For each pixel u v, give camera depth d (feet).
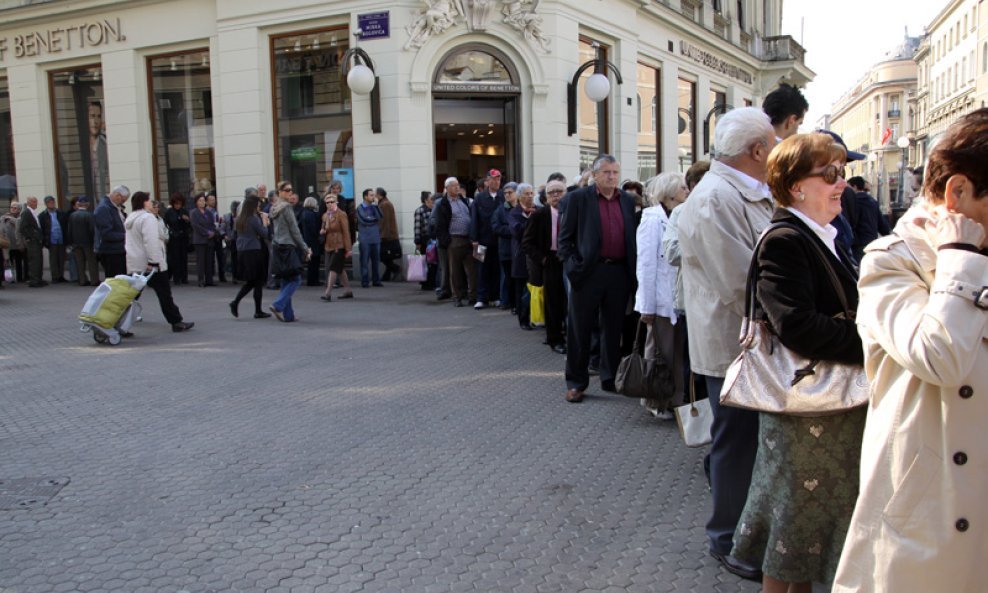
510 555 11.98
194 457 16.57
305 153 53.21
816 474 8.80
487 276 38.27
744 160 11.28
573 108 52.21
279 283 47.80
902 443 6.53
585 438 17.79
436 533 12.78
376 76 49.06
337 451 16.92
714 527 11.56
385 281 49.75
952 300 6.03
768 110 13.60
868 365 7.01
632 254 20.53
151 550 12.19
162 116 57.57
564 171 52.34
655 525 13.03
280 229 33.86
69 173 62.23
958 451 6.26
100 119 60.18
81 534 12.80
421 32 48.67
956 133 6.33
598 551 12.09
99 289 29.37
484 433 18.19
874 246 6.92
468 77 50.29
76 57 59.36
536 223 27.17
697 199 11.30
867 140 330.54
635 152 60.95
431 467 15.90
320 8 50.31
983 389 6.19
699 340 11.47
